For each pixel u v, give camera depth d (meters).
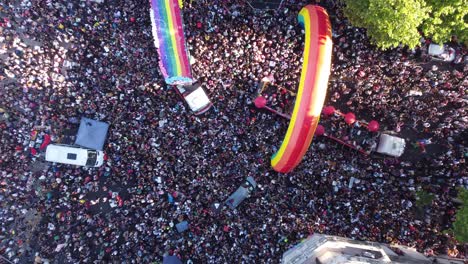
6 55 35.34
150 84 34.94
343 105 35.78
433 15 28.42
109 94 34.47
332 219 32.84
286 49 34.59
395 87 34.91
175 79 33.94
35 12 34.78
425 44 34.59
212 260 32.62
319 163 34.16
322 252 25.98
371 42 32.16
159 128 34.34
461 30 29.06
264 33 34.78
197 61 35.00
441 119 34.97
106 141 35.03
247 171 34.31
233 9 35.38
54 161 34.00
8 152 33.84
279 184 33.91
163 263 32.44
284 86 35.06
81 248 33.38
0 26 34.97
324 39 27.56
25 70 34.75
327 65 27.22
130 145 34.31
